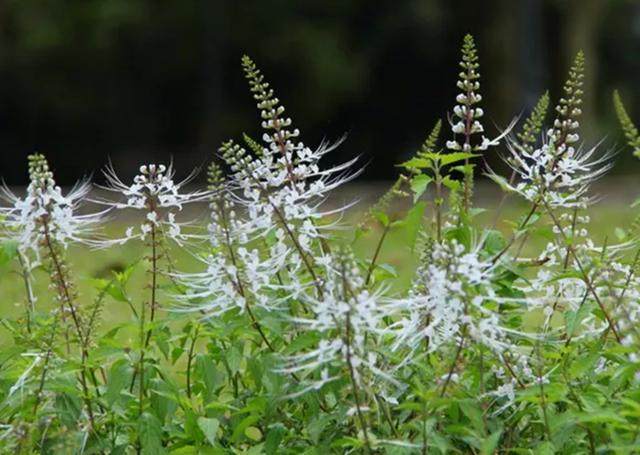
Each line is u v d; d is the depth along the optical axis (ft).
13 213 19.30
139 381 18.95
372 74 143.43
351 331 16.89
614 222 68.90
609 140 148.46
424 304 17.78
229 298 18.75
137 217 43.83
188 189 69.97
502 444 18.86
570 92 19.65
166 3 133.69
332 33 138.21
